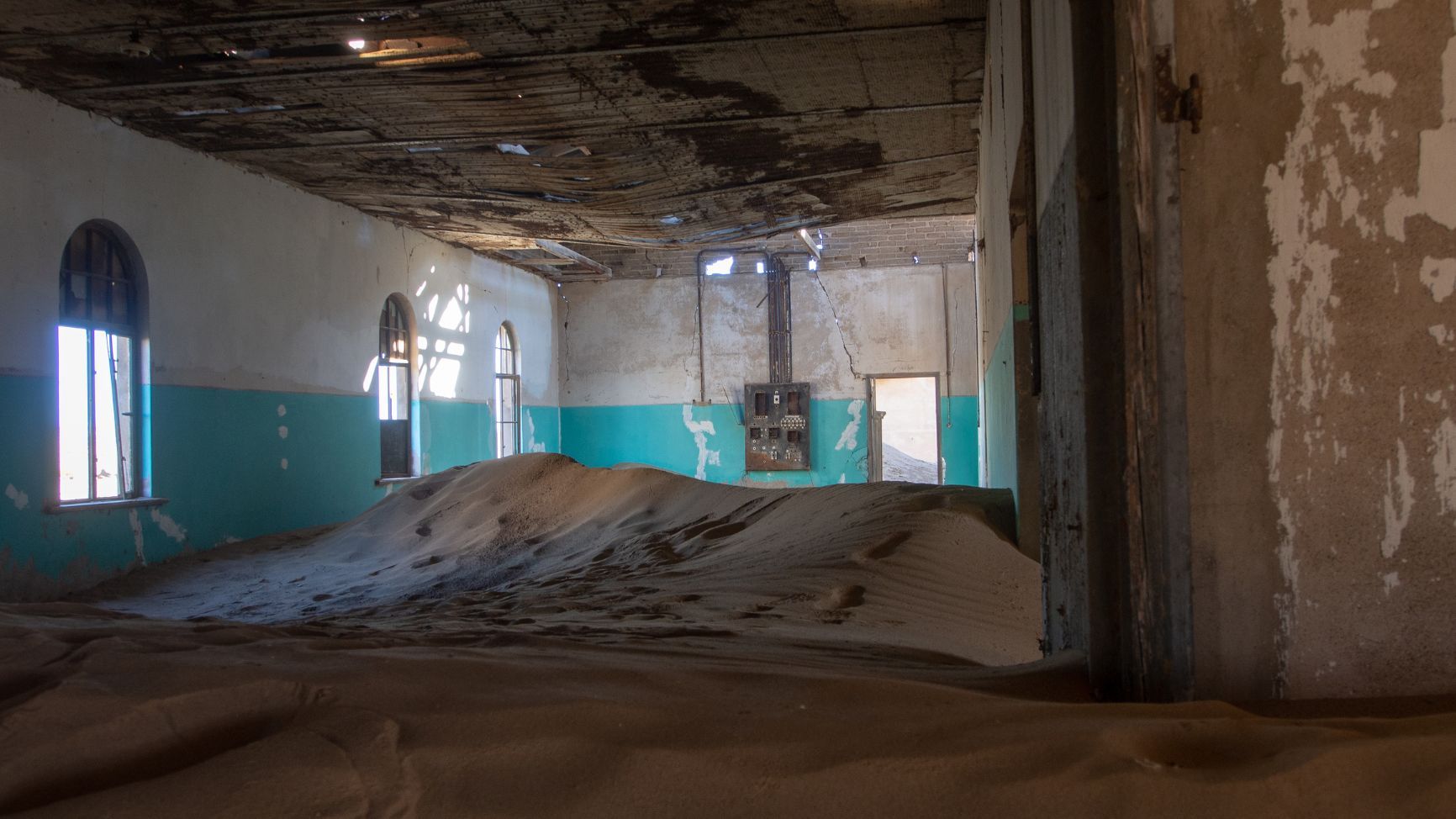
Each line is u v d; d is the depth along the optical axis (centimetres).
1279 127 184
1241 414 185
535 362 1706
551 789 146
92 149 793
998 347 689
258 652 228
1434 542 179
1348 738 139
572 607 504
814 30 662
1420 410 180
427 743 161
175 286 881
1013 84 464
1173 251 187
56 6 600
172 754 165
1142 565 194
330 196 1095
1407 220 181
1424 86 181
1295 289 184
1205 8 186
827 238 1692
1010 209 523
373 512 1020
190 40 657
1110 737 148
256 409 988
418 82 740
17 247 722
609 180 1016
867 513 621
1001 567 505
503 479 995
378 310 1213
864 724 168
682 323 1772
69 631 247
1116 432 205
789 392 1716
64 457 787
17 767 154
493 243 1407
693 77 741
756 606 460
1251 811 125
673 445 1773
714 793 144
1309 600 182
